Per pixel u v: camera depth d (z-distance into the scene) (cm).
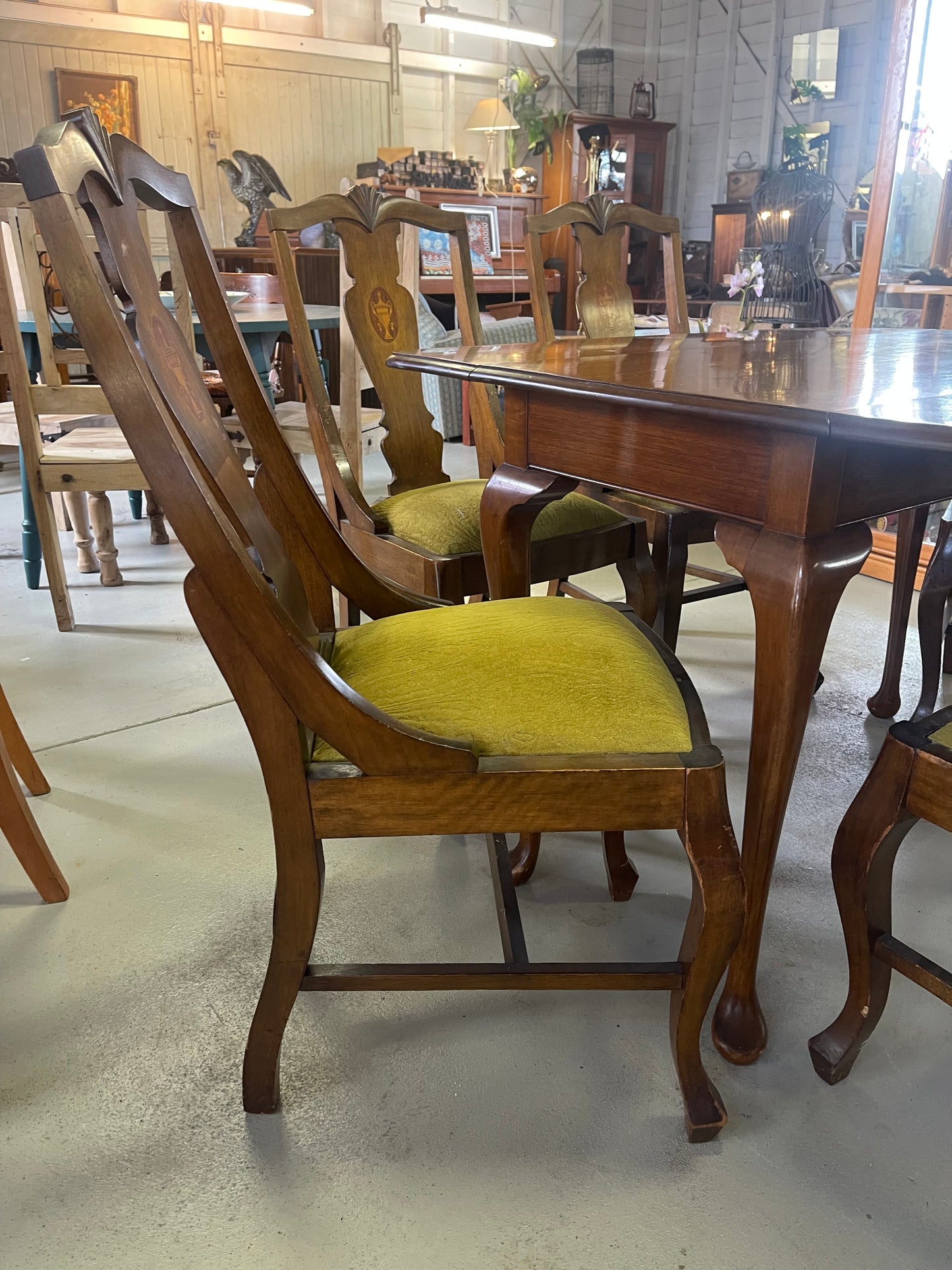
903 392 94
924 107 282
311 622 110
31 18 556
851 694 209
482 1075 108
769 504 92
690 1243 88
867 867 95
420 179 652
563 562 160
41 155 63
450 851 152
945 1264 86
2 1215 91
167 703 203
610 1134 100
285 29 650
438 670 96
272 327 296
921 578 281
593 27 796
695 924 92
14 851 133
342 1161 97
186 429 84
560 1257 87
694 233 838
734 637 239
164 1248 88
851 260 619
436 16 617
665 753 89
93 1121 101
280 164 669
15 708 200
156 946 128
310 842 89
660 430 103
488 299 691
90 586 279
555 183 758
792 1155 98
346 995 121
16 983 121
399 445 179
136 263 86
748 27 754
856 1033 104
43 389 227
